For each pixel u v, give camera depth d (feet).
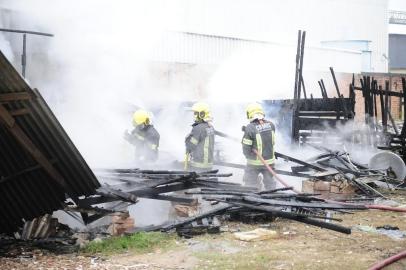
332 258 19.88
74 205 23.25
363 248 21.47
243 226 25.05
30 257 19.85
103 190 22.91
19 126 19.75
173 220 25.58
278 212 23.36
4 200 21.43
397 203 31.14
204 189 26.61
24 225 22.38
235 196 25.93
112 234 23.20
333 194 33.24
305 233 23.94
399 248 21.48
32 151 20.06
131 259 19.72
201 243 21.86
